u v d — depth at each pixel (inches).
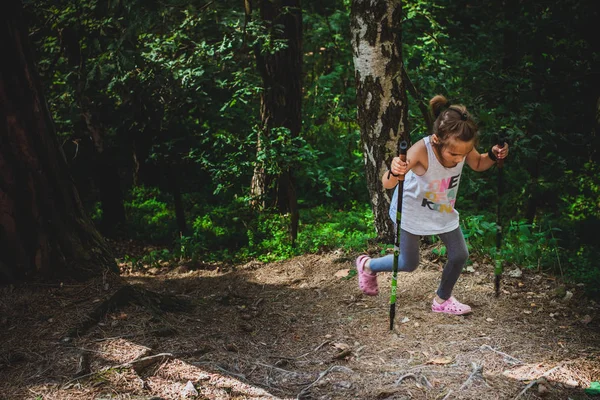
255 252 285.0
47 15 286.0
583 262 195.0
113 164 353.1
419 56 305.4
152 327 147.1
